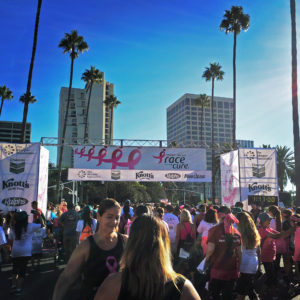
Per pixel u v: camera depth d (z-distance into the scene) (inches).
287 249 281.0
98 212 109.0
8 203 514.9
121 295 64.4
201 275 234.7
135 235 68.9
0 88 2010.3
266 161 611.5
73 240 321.7
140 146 661.3
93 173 642.2
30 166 531.5
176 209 383.2
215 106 7258.9
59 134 5620.1
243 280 189.2
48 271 331.9
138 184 3235.7
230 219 177.3
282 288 251.4
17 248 245.1
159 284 63.8
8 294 242.4
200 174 666.2
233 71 1101.7
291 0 649.0
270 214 289.6
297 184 599.5
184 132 7007.9
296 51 631.8
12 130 5369.1
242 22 1116.5
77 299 102.3
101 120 5472.4
